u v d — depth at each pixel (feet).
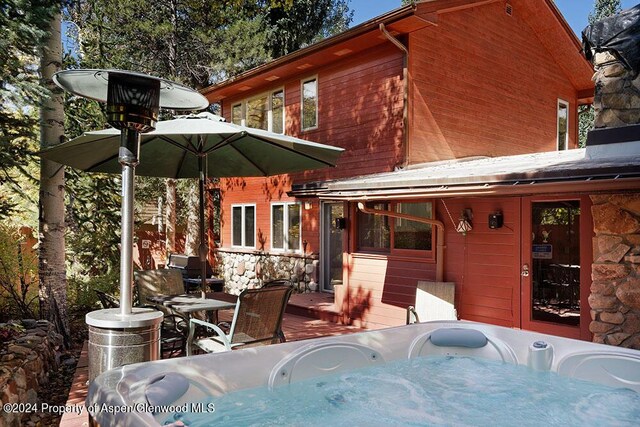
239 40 49.19
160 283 22.02
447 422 13.32
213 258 52.29
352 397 14.92
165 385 11.66
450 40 34.42
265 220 44.96
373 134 33.99
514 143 39.42
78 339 25.80
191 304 17.80
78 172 31.48
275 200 43.60
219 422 12.94
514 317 22.68
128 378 11.58
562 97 45.16
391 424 13.19
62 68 23.53
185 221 61.93
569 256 20.98
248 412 13.69
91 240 35.91
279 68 39.11
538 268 22.06
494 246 23.53
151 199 57.57
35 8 19.39
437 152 33.27
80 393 16.16
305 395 14.98
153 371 12.46
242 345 17.02
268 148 22.03
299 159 22.74
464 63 35.40
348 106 35.96
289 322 30.42
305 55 35.94
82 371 18.60
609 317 18.90
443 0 31.12
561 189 16.98
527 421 13.44
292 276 41.34
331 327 28.94
